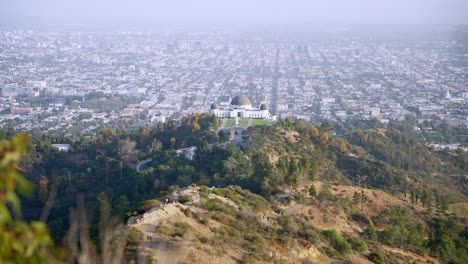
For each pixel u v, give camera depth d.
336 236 83.88
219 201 82.56
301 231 81.12
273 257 66.38
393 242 95.00
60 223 94.75
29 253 16.81
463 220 113.06
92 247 35.72
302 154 145.62
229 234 68.75
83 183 132.12
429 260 91.44
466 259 94.44
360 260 80.06
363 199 112.00
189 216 70.69
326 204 104.06
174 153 145.00
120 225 60.97
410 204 117.44
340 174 144.75
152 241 59.19
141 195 117.00
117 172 141.50
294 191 108.19
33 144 166.12
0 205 16.16
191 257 56.78
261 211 88.44
